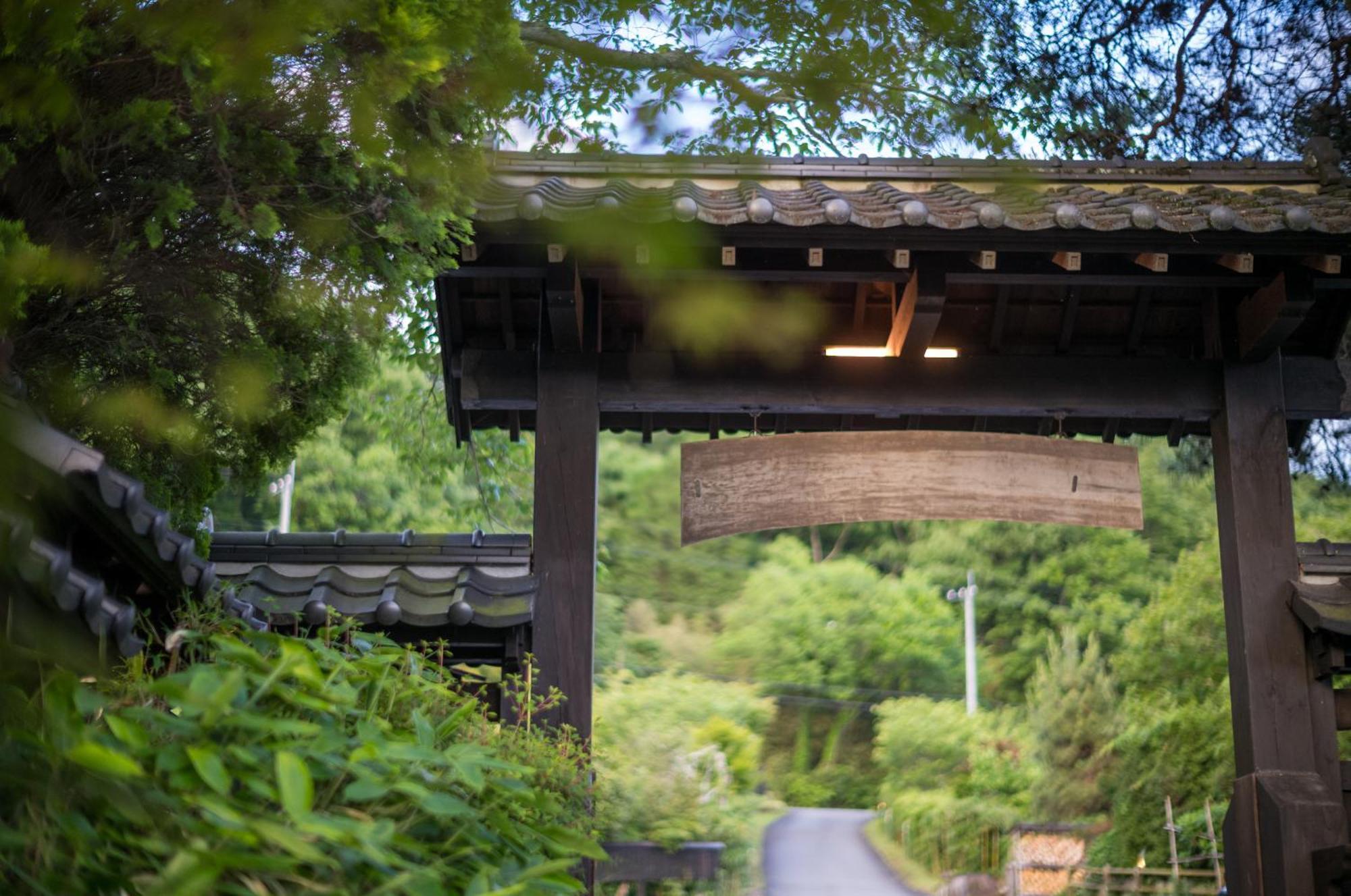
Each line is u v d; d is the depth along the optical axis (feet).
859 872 56.80
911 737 81.87
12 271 10.10
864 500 18.43
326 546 18.11
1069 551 91.81
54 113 8.54
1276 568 18.07
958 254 17.53
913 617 94.58
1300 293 17.33
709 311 7.73
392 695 10.05
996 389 18.62
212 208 13.48
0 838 6.25
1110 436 20.80
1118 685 58.75
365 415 34.22
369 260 14.33
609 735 50.26
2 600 8.46
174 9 7.83
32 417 8.95
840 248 16.93
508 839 8.75
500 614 16.78
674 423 21.31
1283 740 17.51
